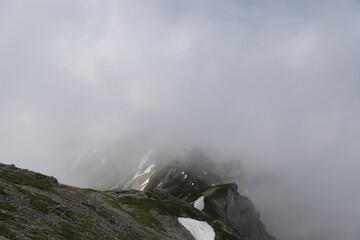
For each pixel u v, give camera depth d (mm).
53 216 50125
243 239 138000
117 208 103875
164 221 119500
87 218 60188
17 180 68938
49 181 81312
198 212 155000
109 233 57781
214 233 129625
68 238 43188
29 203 50750
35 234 38781
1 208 43188
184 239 103750
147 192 162500
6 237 33750
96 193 120312
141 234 74375
